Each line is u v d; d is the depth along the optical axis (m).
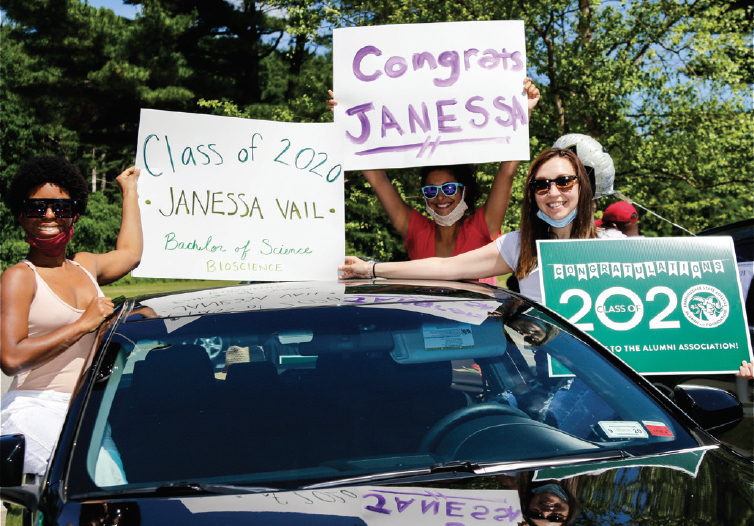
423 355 2.57
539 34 11.20
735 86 10.57
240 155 3.62
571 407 2.41
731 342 3.04
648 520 1.84
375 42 3.83
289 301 2.87
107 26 27.88
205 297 2.98
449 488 2.00
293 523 1.84
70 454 2.13
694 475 2.06
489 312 2.81
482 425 2.32
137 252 3.50
